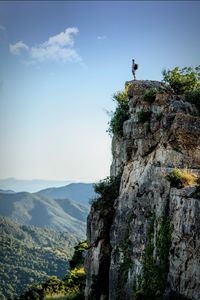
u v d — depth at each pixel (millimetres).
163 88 49688
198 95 45438
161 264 35344
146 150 43031
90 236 50188
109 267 47000
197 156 39031
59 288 72000
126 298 39562
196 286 31047
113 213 48094
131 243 40812
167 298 32938
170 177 36750
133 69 54625
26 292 77062
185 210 33438
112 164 54312
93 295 47406
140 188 41469
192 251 31969
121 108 51594
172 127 40594
